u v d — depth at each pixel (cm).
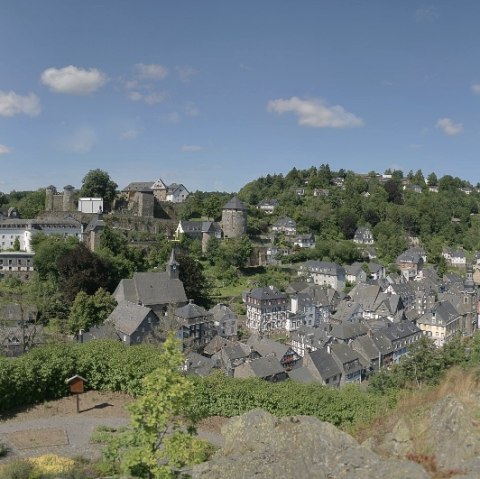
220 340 8450
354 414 3053
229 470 1745
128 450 1748
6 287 10150
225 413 3080
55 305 8956
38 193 16500
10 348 6831
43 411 2964
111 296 9088
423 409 2180
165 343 1816
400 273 16250
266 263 14562
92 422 2838
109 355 3284
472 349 6266
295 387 3244
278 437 1867
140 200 15050
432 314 11288
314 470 1680
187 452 1716
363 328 9600
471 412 2003
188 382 1756
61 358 3181
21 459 2378
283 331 11238
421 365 5209
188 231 14375
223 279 12875
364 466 1647
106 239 11600
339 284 14188
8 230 12375
